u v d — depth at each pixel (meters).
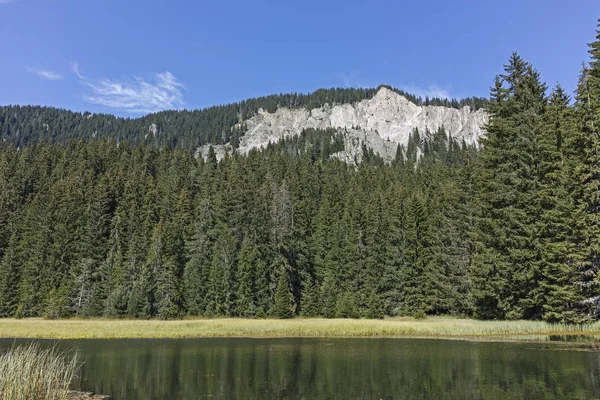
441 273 59.81
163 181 94.94
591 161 34.38
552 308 36.25
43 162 99.69
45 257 71.69
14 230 76.50
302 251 76.44
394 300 64.88
